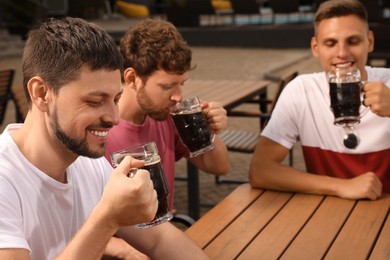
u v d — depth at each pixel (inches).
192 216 161.0
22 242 54.4
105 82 55.9
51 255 60.8
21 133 60.2
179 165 235.5
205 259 74.9
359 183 96.7
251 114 175.6
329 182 98.7
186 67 91.0
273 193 101.7
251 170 106.0
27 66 56.9
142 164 58.0
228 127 293.3
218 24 804.0
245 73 463.2
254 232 84.4
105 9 957.8
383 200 95.9
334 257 75.5
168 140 102.7
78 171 66.2
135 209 54.9
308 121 108.4
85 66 54.9
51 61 55.3
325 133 107.3
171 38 89.7
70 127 56.3
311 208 93.4
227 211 92.9
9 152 58.6
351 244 79.3
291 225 86.5
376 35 295.0
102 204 55.2
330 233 83.2
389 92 92.0
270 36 660.7
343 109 90.0
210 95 179.9
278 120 109.7
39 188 59.4
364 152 105.0
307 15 826.2
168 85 91.4
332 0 105.6
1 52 644.7
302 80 110.5
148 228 75.0
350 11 103.3
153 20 92.9
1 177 56.7
